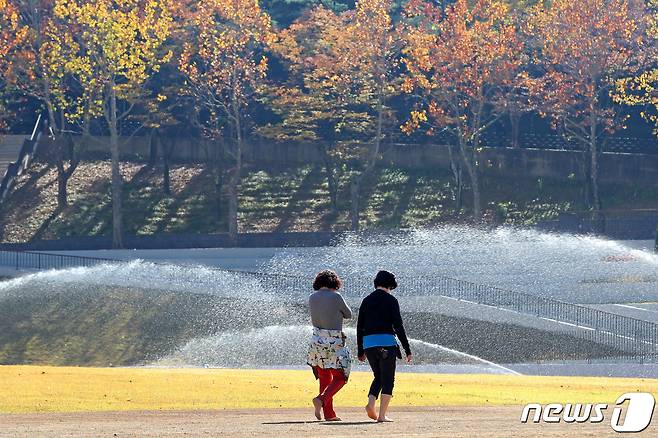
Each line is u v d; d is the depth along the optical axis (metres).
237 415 36.66
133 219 179.38
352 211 174.38
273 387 47.66
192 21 171.75
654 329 99.00
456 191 184.38
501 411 38.88
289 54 183.75
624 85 171.12
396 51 176.12
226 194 189.88
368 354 34.84
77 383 46.88
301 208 185.62
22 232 174.75
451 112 191.38
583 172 182.88
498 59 169.25
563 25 170.50
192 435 28.66
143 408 40.59
